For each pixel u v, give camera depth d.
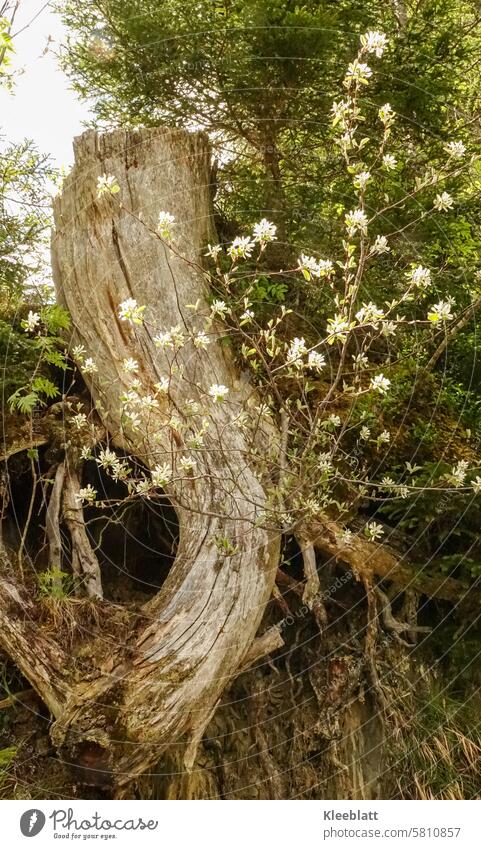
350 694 5.16
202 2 5.51
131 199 5.45
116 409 5.25
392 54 5.58
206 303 5.35
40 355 5.33
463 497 4.87
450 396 5.89
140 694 4.20
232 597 4.44
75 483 5.34
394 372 5.77
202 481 4.76
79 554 5.15
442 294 5.55
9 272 5.86
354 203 5.45
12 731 4.98
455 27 6.34
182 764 4.68
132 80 5.82
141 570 5.91
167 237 3.65
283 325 5.61
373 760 5.09
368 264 5.43
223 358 5.26
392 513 4.97
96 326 5.35
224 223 6.10
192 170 5.66
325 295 5.34
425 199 5.46
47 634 4.45
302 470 4.20
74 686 4.26
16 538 5.55
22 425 5.39
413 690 5.21
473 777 5.04
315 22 5.17
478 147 5.64
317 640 5.37
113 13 5.62
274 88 5.46
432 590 5.19
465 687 5.30
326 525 5.05
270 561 4.62
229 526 4.64
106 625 4.50
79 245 5.45
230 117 5.87
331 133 5.63
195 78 5.57
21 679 5.17
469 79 6.85
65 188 5.55
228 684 4.61
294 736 5.13
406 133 5.76
